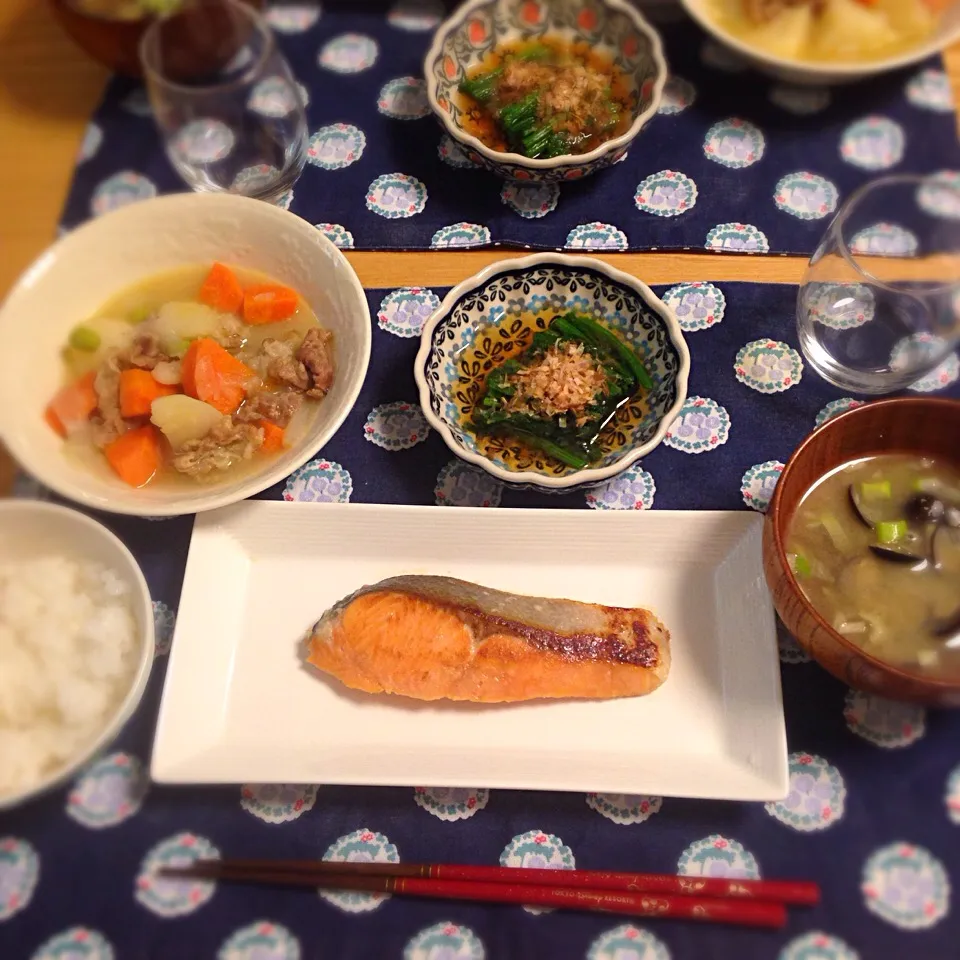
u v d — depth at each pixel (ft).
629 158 1.79
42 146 1.86
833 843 1.32
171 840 1.35
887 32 1.80
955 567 1.37
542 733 1.37
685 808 1.34
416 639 1.36
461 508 1.45
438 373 1.53
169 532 1.52
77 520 1.40
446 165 1.79
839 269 1.56
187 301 1.65
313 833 1.35
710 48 1.89
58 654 1.38
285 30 1.96
